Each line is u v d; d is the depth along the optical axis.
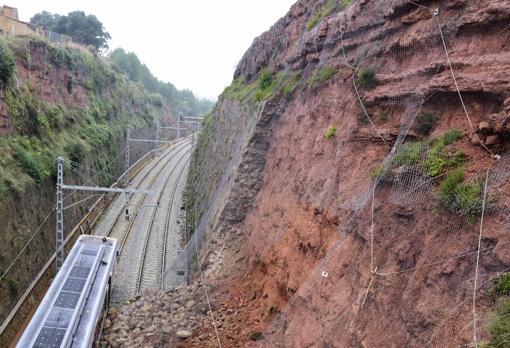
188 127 81.56
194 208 28.39
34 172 22.70
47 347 11.88
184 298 15.93
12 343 16.81
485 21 8.03
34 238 21.25
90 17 73.06
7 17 35.31
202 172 31.19
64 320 12.98
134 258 24.52
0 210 17.97
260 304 13.12
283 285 12.02
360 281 8.30
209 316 13.78
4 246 17.78
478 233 6.34
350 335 7.76
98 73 46.00
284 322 10.43
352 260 8.91
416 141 8.78
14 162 21.81
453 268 6.43
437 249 6.89
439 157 7.83
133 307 17.02
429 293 6.61
